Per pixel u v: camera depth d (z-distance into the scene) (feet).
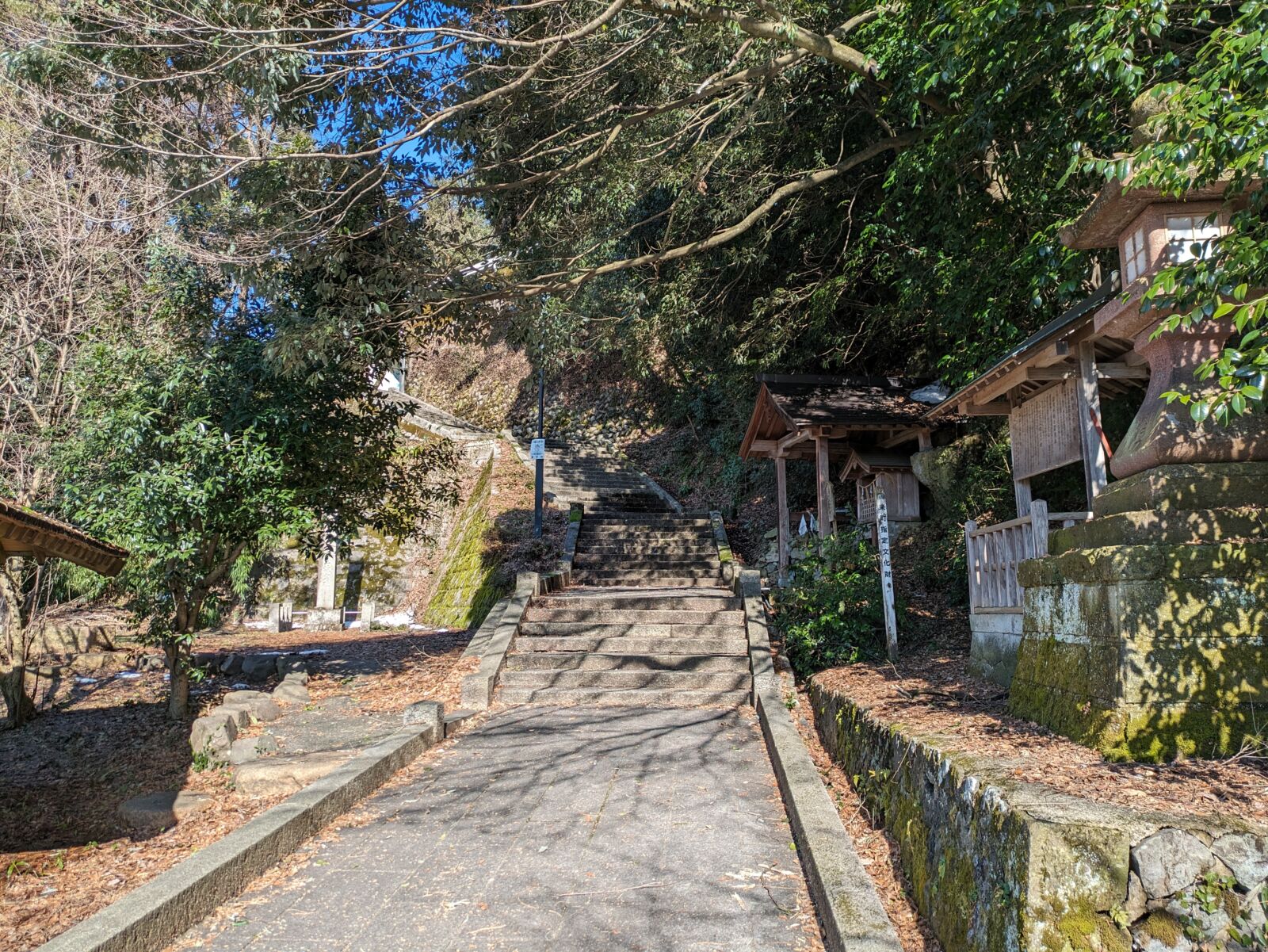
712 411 71.31
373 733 25.13
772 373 42.96
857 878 12.64
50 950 10.61
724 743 22.70
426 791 19.62
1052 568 15.38
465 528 68.03
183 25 22.06
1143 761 12.16
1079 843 9.58
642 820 17.31
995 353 28.73
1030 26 20.36
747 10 28.02
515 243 33.27
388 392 36.22
